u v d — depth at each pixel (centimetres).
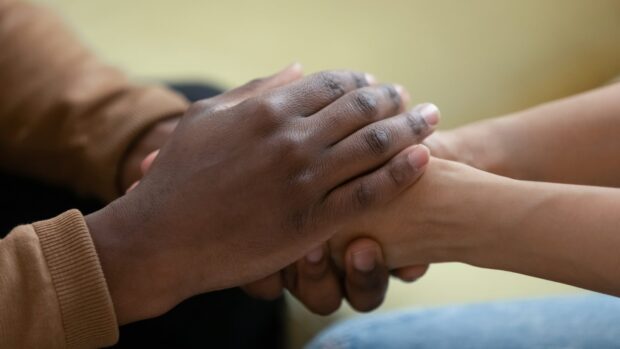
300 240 69
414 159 69
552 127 77
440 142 77
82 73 90
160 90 89
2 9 92
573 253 65
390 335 78
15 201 90
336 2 127
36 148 90
